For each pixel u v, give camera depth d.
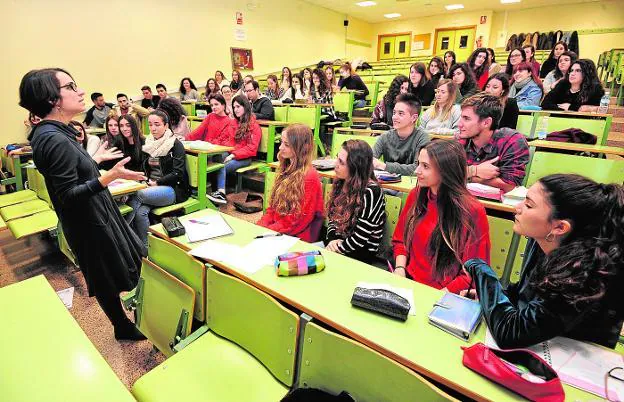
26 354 0.84
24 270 2.47
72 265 2.53
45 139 1.38
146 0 6.30
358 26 12.09
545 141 2.72
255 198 3.78
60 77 1.41
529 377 0.69
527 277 0.96
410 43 12.35
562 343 0.84
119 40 6.04
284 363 1.00
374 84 6.55
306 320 0.94
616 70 6.20
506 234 1.67
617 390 0.70
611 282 0.71
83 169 1.48
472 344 0.84
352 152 1.65
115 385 0.78
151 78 6.59
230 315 1.14
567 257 0.74
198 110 5.75
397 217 1.85
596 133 2.89
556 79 4.64
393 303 0.92
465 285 1.30
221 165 3.48
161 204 2.70
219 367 1.08
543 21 10.28
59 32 5.34
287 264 1.12
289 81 7.39
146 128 4.29
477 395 0.69
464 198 1.34
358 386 0.86
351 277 1.13
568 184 0.77
